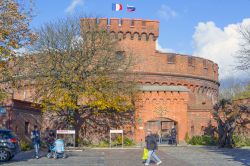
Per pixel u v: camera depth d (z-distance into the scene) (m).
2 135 25.88
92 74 42.41
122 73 44.28
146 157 25.39
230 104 43.78
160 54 56.19
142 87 47.28
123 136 45.38
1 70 27.00
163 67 56.09
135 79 47.19
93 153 33.81
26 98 47.78
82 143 44.59
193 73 58.72
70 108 41.97
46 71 42.44
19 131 38.34
